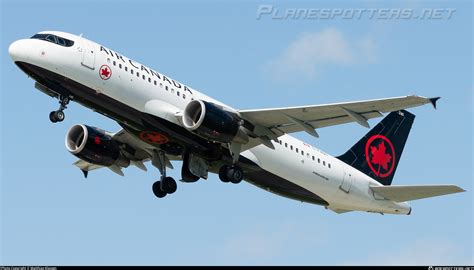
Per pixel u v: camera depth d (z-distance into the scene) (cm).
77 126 10681
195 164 10212
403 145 12200
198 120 9438
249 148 10112
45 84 9250
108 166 10900
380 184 11656
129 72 9500
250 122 9775
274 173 10600
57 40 9288
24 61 9144
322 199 11306
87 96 9356
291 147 10694
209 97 10200
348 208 11638
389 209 11669
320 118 9644
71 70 9212
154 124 9650
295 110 9488
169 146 10088
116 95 9419
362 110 9319
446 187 10762
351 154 11769
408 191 11131
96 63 9319
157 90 9662
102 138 10644
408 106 9119
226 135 9538
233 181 10169
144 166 11062
